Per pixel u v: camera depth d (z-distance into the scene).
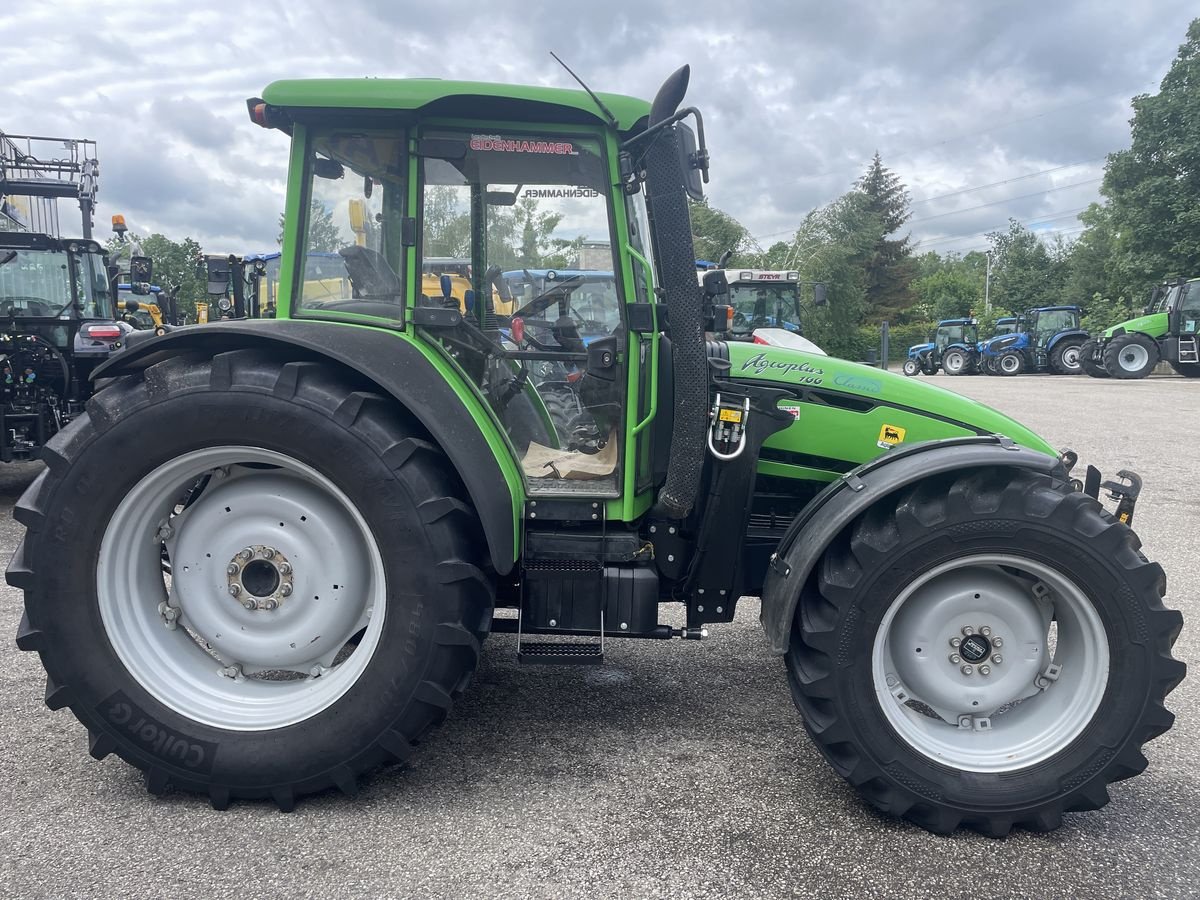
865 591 2.47
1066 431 10.98
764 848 2.38
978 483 2.52
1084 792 2.47
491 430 2.81
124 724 2.56
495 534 2.56
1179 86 27.25
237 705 2.64
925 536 2.46
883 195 55.47
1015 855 2.38
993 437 2.64
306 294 2.83
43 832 2.43
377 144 2.78
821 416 3.19
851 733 2.48
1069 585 2.47
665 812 2.56
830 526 2.52
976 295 58.22
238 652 2.71
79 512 2.54
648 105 2.75
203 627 2.71
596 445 2.97
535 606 2.84
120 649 2.59
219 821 2.50
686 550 3.01
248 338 2.58
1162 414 12.92
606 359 2.87
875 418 3.19
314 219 2.81
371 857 2.32
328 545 2.65
